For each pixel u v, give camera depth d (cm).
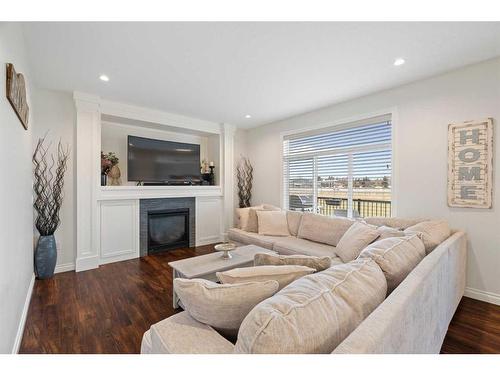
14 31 158
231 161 488
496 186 227
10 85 134
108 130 391
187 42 203
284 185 447
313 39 198
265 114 410
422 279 109
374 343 64
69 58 228
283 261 136
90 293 251
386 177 309
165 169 421
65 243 317
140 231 381
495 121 227
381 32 188
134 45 207
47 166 302
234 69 251
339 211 362
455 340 175
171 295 247
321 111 379
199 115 418
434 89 263
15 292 164
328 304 78
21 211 190
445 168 257
